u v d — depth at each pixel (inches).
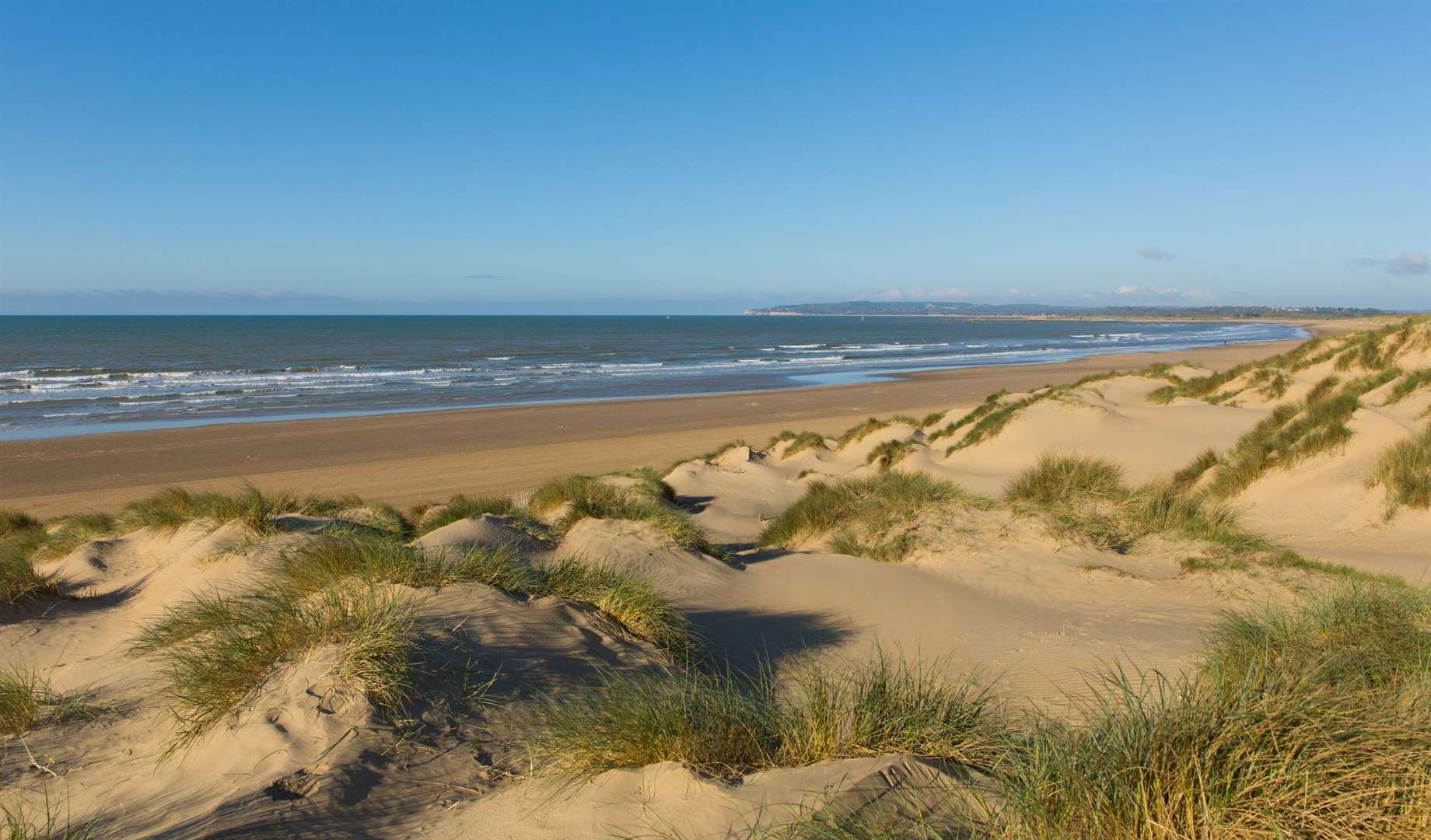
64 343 3585.1
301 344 3703.3
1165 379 1109.7
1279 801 95.0
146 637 202.5
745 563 369.7
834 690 152.1
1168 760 101.7
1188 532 356.8
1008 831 97.1
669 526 372.8
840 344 4200.3
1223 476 514.3
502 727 152.6
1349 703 113.0
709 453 934.4
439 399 1668.3
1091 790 99.5
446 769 136.7
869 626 265.3
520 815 118.6
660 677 187.2
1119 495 408.8
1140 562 332.8
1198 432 678.5
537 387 1932.8
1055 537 348.8
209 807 121.0
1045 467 445.1
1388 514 389.4
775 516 606.2
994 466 679.1
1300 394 788.0
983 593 301.0
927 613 274.2
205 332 5022.1
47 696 175.9
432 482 858.1
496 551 257.4
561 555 325.7
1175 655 208.2
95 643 229.1
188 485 836.6
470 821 119.5
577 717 142.2
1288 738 102.3
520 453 1044.5
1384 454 435.2
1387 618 181.0
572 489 454.3
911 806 108.1
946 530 368.5
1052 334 5649.6
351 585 197.0
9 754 150.8
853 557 353.4
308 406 1536.7
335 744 136.4
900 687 151.1
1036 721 126.5
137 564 307.0
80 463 956.6
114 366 2373.3
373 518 403.2
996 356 3179.1
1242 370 1008.9
